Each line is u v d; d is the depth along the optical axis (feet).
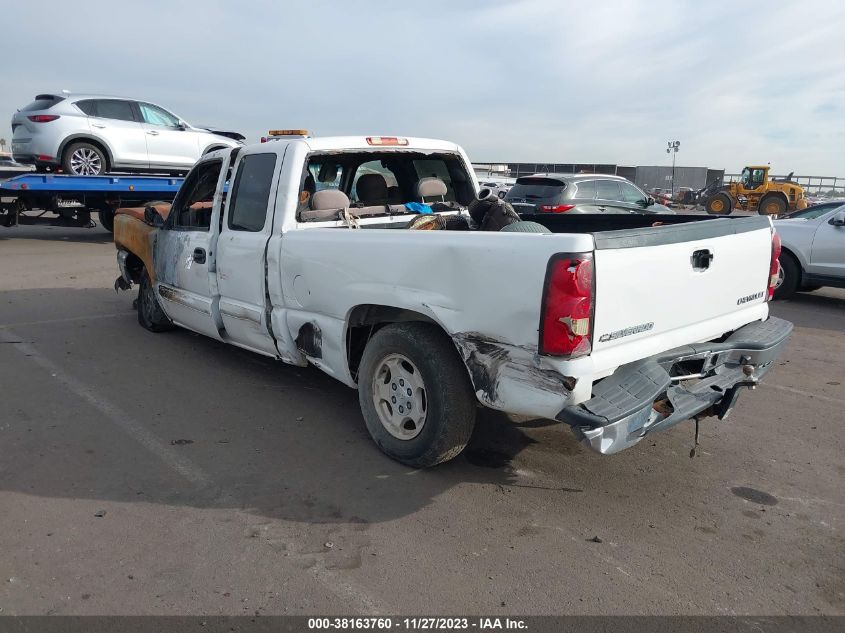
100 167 40.86
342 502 11.70
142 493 11.89
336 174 17.80
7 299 28.35
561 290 9.71
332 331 13.80
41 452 13.47
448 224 17.13
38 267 36.73
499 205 16.22
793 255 32.48
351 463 13.21
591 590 9.43
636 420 10.26
